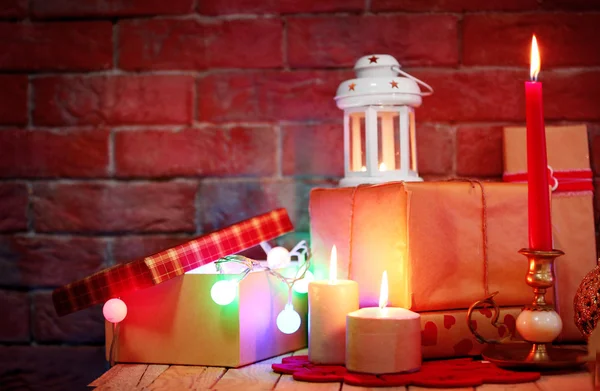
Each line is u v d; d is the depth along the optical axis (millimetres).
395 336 1116
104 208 1441
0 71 1453
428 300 1189
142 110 1440
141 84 1440
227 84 1433
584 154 1345
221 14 1435
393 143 1314
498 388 1084
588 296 1159
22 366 1448
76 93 1446
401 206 1184
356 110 1321
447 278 1201
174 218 1436
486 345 1201
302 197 1425
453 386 1085
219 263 1219
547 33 1420
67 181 1445
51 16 1449
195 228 1435
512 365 1127
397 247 1188
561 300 1308
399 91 1292
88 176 1444
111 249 1440
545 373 1138
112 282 1205
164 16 1440
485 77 1421
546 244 1137
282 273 1271
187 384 1128
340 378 1120
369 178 1299
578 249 1322
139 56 1441
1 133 1451
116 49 1444
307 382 1123
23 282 1447
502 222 1224
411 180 1308
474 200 1216
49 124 1448
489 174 1420
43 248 1447
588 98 1416
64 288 1225
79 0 1446
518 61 1420
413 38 1421
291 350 1278
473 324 1195
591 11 1417
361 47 1423
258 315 1223
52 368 1445
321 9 1425
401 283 1182
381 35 1422
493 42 1421
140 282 1198
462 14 1421
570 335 1300
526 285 1226
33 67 1450
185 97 1437
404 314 1146
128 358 1230
